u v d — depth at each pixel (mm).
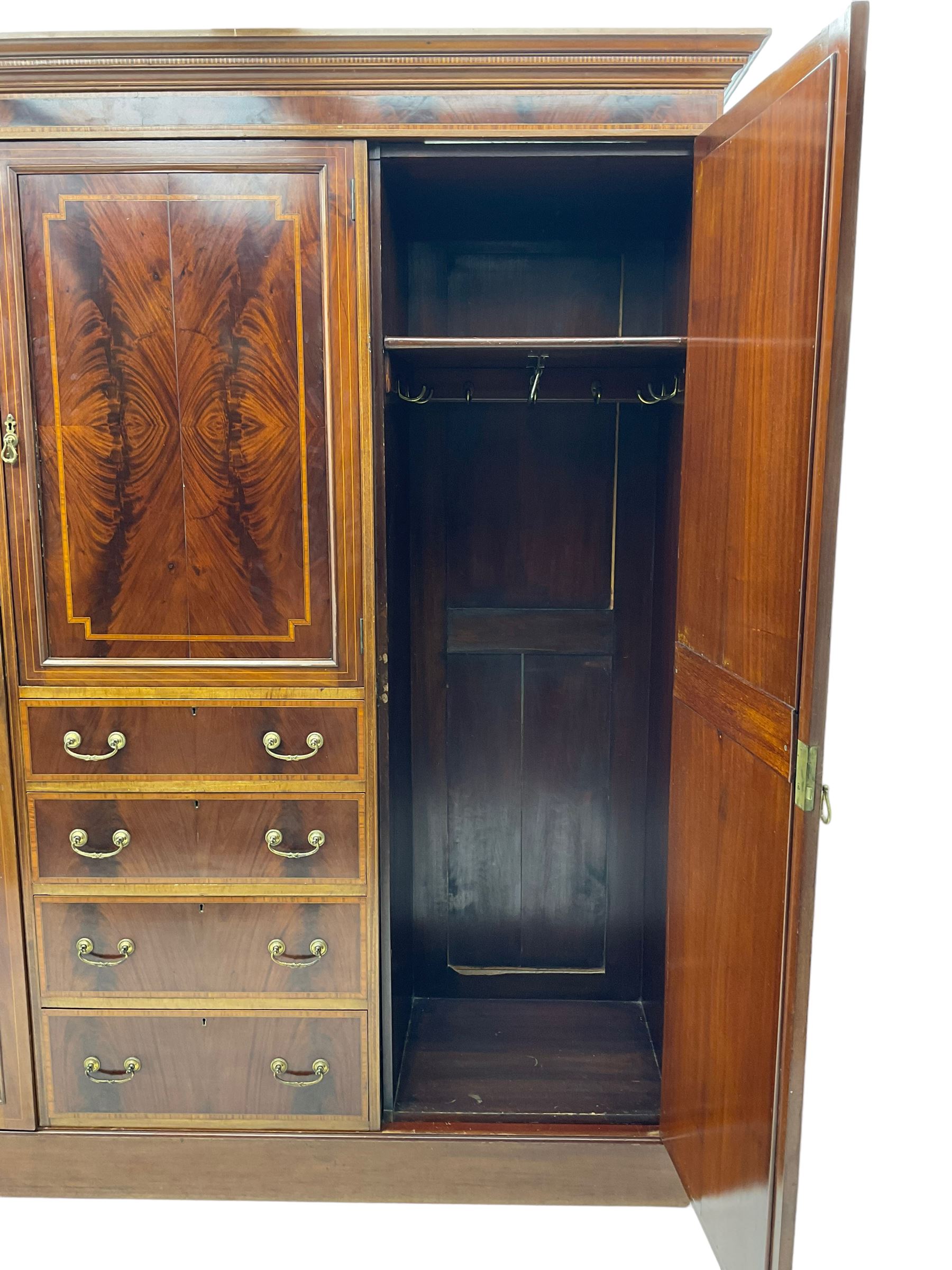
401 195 2154
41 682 2043
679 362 2207
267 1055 2145
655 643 2449
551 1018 2592
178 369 1953
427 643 2527
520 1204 2164
